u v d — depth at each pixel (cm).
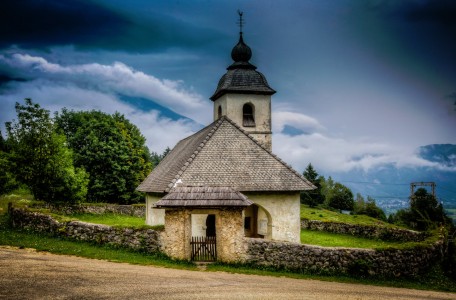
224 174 2380
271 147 3278
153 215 2728
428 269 2125
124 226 2047
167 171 2725
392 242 3133
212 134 2609
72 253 1820
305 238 3119
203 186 2103
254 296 1297
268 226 2427
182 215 1969
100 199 4972
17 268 1423
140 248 1978
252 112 3300
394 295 1540
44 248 1855
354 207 7069
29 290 1168
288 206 2431
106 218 3600
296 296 1348
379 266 1933
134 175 5119
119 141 5097
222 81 3378
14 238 2050
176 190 2056
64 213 3425
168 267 1761
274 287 1486
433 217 4431
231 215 1970
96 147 4900
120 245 2009
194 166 2373
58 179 3281
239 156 2508
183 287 1357
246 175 2409
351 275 1886
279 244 1934
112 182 4950
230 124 2714
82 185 3503
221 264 1912
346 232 3466
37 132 3114
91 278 1372
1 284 1209
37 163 3103
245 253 1945
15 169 3061
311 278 1781
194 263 1903
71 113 5744
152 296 1206
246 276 1697
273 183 2406
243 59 3422
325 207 7012
